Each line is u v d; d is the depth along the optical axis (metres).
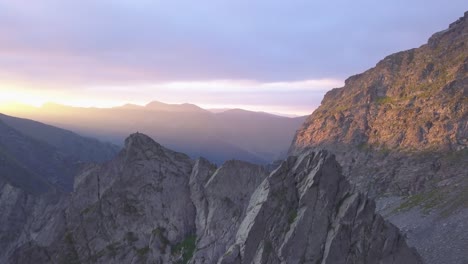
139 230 81.19
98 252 80.12
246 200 78.50
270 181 71.12
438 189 176.00
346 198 70.06
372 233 66.56
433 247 122.75
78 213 90.12
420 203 166.38
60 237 86.56
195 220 80.38
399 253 66.56
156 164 89.00
